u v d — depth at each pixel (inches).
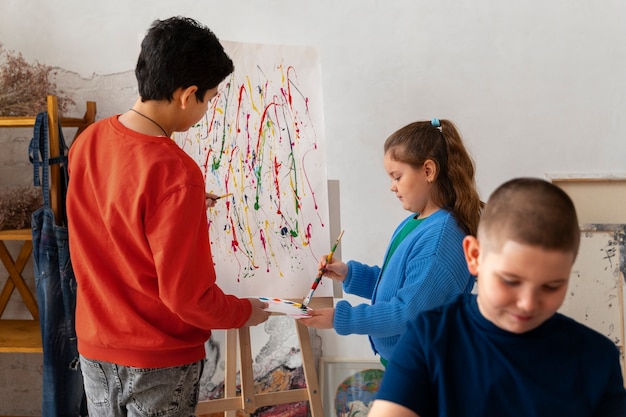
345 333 65.9
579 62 92.7
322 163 82.1
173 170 57.1
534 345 37.5
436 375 38.1
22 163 98.0
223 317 61.5
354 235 97.2
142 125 60.6
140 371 60.9
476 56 93.1
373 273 78.7
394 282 67.1
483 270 35.7
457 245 64.3
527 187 35.3
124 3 94.6
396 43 93.5
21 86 89.6
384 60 93.8
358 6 93.3
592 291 93.8
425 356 38.5
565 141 94.0
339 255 84.1
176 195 56.3
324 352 99.7
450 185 67.9
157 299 60.3
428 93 94.0
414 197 67.9
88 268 60.6
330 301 81.2
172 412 63.2
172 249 55.8
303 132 82.0
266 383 98.1
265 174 81.7
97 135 61.2
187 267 56.7
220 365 97.9
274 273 81.2
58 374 84.9
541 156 94.4
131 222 56.9
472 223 66.6
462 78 93.5
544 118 93.8
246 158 81.4
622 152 93.8
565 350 37.8
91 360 62.4
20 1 95.1
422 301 62.7
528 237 33.4
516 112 93.9
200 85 60.6
